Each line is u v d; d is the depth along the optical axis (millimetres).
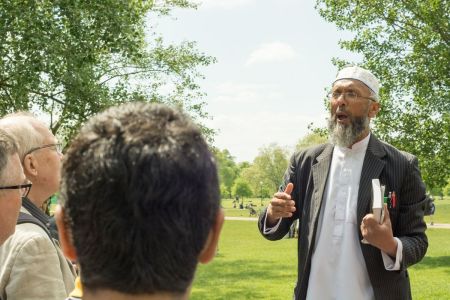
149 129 977
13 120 2881
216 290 14930
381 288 3541
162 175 941
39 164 2818
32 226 2475
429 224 46594
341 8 21609
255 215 64500
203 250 1024
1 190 2168
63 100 16906
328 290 3629
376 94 3812
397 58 21469
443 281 16266
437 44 20656
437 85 21000
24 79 14312
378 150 3756
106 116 1011
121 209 934
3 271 2348
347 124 3732
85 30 14648
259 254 24672
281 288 15133
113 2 15062
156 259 942
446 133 19844
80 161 964
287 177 4016
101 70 20859
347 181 3725
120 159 943
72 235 974
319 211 3740
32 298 2303
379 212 3330
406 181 3670
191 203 963
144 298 959
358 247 3617
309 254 3723
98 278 951
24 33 14055
